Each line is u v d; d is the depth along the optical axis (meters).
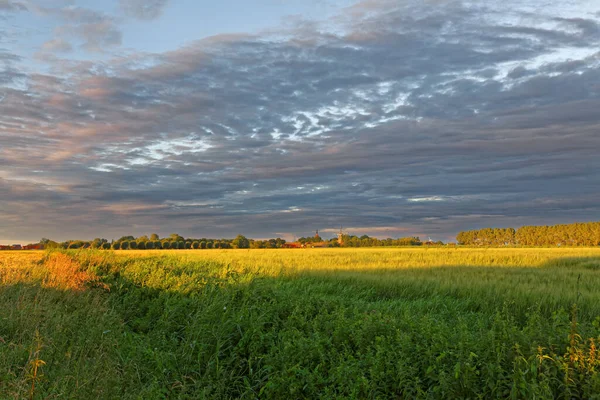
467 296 14.31
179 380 7.24
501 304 12.62
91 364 7.15
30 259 20.27
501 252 43.56
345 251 48.38
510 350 6.23
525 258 31.64
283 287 14.15
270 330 8.84
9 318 8.90
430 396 5.99
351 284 16.88
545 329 6.79
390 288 16.05
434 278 17.81
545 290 14.22
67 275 14.13
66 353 7.41
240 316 9.04
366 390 6.29
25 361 7.01
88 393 6.11
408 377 6.34
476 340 6.77
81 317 10.07
